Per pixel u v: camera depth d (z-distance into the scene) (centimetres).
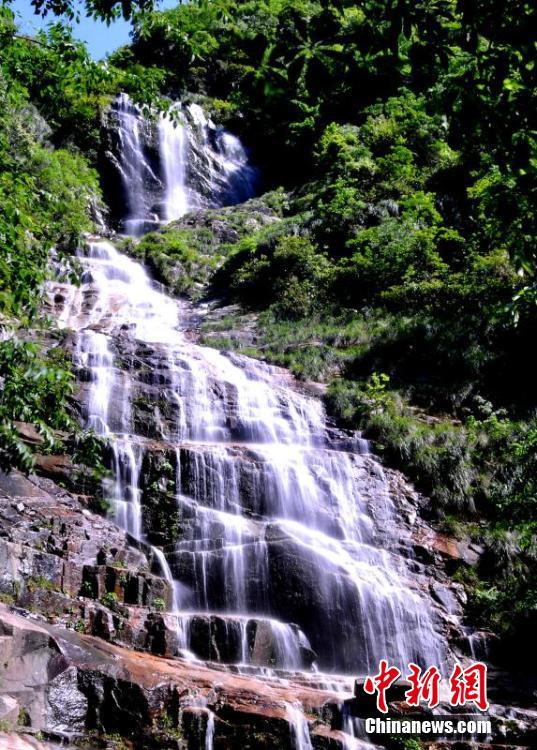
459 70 489
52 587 806
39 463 1062
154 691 683
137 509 1095
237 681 774
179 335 1986
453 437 1412
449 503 1300
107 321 1981
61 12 740
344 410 1530
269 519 1181
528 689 914
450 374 1683
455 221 2453
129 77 801
